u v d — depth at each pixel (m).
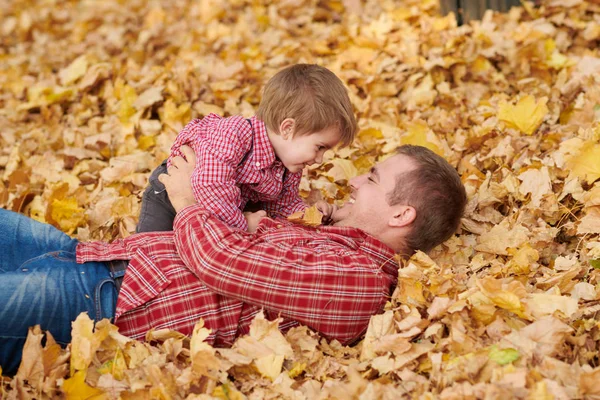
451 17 4.91
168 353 2.42
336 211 2.88
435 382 2.24
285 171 2.96
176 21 7.00
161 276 2.48
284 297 2.42
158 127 4.29
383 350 2.39
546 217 3.08
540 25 4.69
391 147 3.84
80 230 3.40
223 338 2.49
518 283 2.50
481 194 3.20
